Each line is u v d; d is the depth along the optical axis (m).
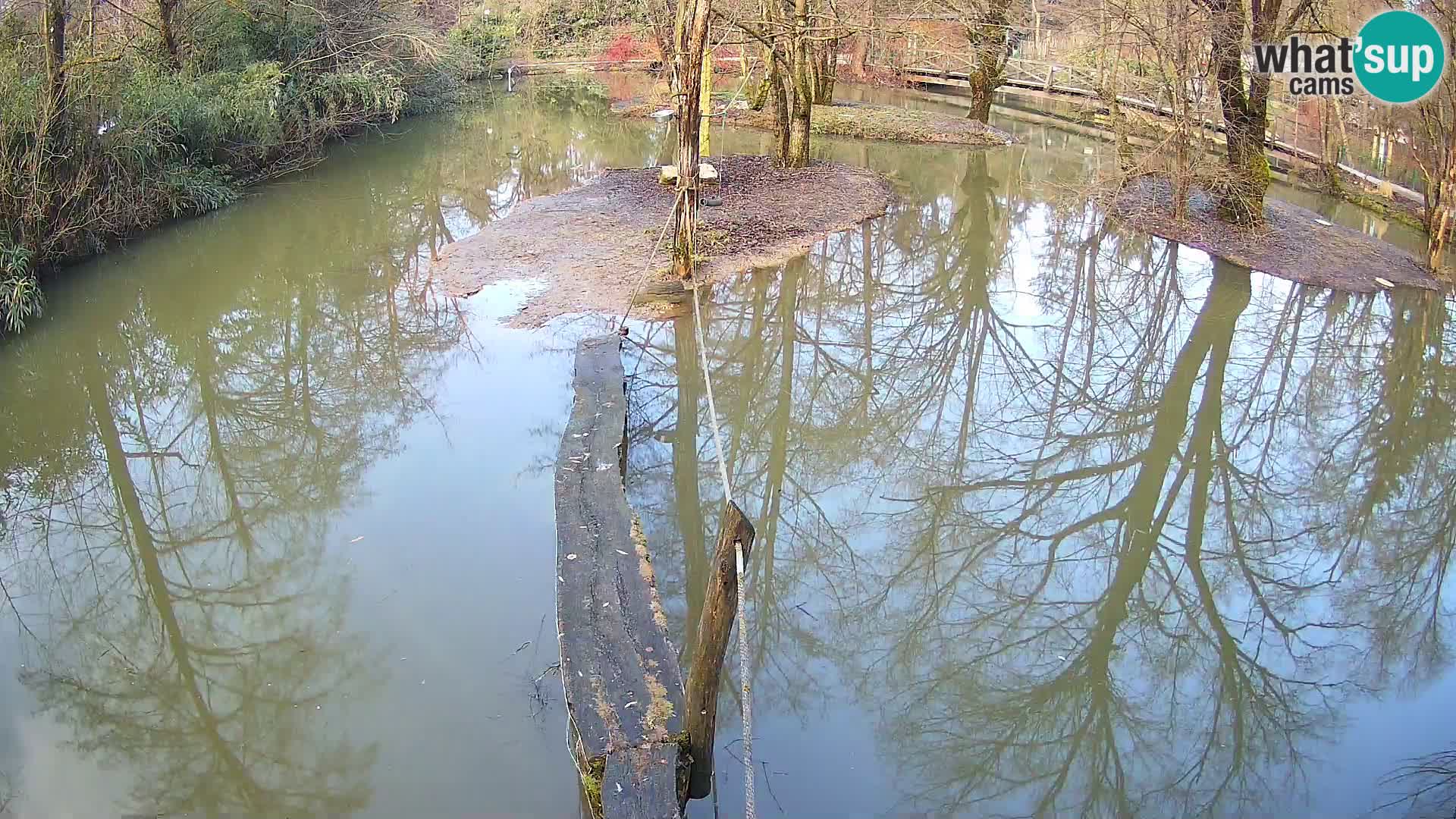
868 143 23.14
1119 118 16.47
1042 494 8.82
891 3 22.66
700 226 14.53
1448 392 10.55
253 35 18.97
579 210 15.43
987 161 21.55
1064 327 12.63
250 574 7.33
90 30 13.33
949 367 11.40
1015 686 6.37
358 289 12.99
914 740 5.79
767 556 7.76
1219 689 6.34
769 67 19.44
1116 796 5.38
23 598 7.02
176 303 12.44
